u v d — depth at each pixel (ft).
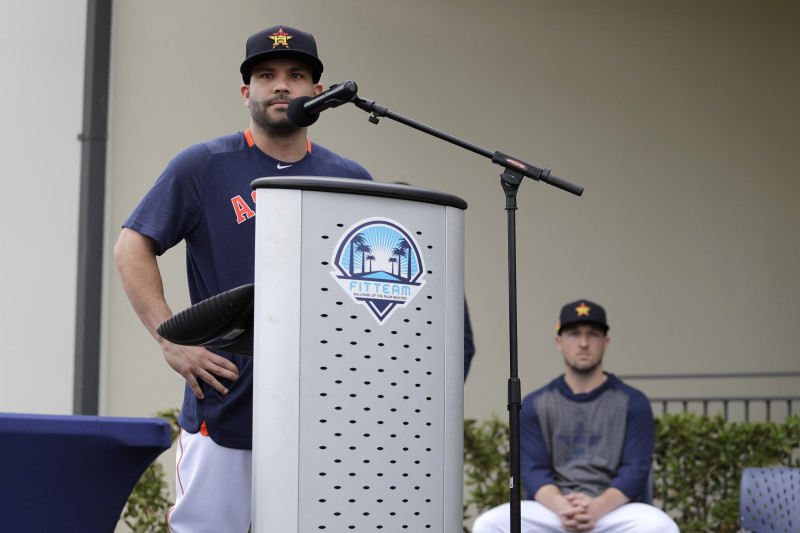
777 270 61.57
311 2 53.52
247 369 17.34
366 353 12.48
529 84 57.98
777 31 63.26
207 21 51.34
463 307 13.29
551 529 32.17
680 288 59.82
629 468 32.30
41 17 47.14
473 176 56.24
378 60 54.75
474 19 57.16
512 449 16.43
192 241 18.28
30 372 45.83
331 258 12.36
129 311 48.85
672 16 61.46
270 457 12.09
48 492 10.62
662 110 60.64
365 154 54.03
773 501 28.09
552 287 57.36
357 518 12.35
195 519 17.56
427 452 12.83
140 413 48.70
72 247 47.14
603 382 33.65
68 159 47.29
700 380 59.52
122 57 49.80
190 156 18.11
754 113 62.34
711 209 60.85
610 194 59.06
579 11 59.52
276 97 18.01
